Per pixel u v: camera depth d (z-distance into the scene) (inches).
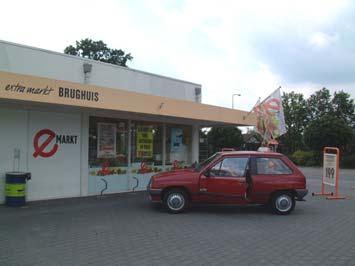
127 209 495.5
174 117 682.8
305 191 483.8
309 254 302.0
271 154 493.7
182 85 798.5
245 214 478.3
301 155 2252.7
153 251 304.3
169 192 477.4
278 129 824.9
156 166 722.2
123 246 317.7
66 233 360.2
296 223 425.4
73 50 1915.6
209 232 374.6
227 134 2138.3
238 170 482.3
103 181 628.7
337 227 405.4
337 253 305.9
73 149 586.2
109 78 643.5
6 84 431.8
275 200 480.1
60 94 480.7
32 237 343.6
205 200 479.2
